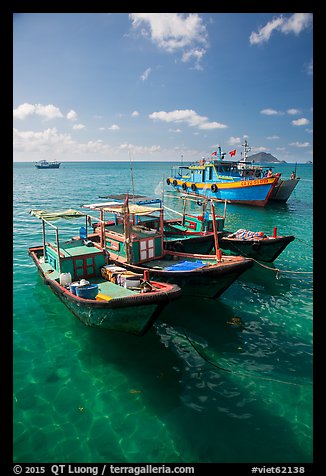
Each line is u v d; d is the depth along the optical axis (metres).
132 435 7.82
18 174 133.25
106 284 13.06
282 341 11.99
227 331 12.66
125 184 81.31
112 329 11.55
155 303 10.35
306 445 7.57
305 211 42.06
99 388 9.33
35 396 8.93
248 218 37.09
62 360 10.52
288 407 8.74
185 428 8.05
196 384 9.62
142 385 9.51
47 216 15.00
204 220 21.44
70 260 13.39
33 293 15.44
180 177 56.56
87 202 45.81
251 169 46.06
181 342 11.84
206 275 13.52
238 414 8.50
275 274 19.00
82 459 7.20
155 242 16.08
